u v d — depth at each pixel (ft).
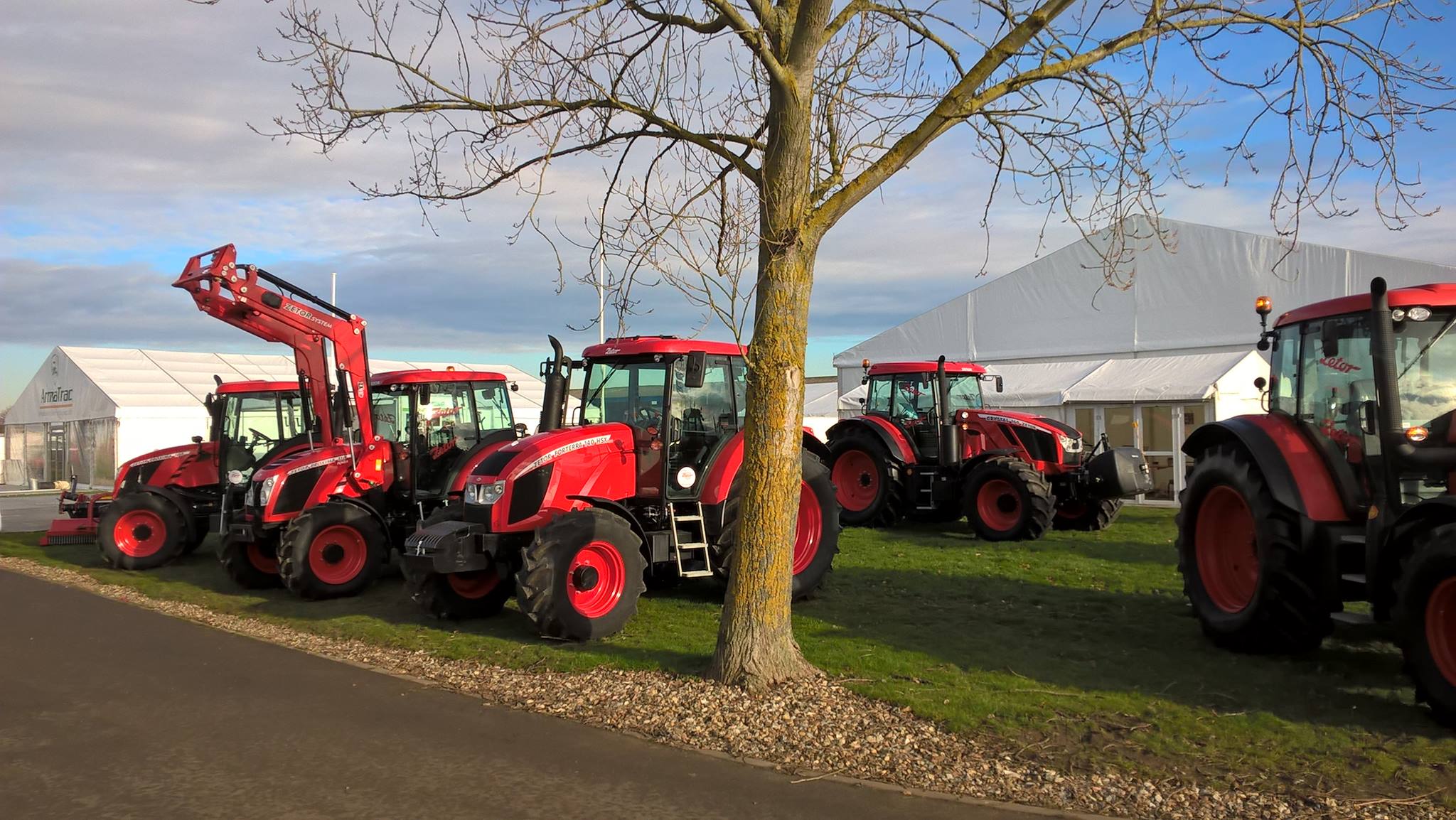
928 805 13.97
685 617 26.86
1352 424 20.21
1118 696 18.58
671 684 19.69
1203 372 54.95
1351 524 20.27
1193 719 17.15
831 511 29.30
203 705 19.47
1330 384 20.86
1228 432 22.61
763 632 19.26
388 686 20.84
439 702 19.56
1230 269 61.98
